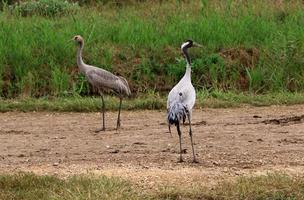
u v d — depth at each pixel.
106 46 20.95
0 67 19.44
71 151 12.89
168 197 9.72
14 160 12.18
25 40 20.70
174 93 11.66
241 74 20.11
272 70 19.98
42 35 21.02
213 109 17.47
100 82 15.50
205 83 19.73
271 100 18.17
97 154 12.53
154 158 12.05
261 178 10.32
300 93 19.20
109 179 10.28
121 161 11.85
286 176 10.46
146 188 10.12
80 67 15.93
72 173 11.00
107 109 17.52
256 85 19.64
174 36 21.42
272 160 11.78
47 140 14.05
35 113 17.31
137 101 17.89
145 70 19.95
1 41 20.44
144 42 21.22
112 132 14.79
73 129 15.24
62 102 17.97
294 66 20.11
